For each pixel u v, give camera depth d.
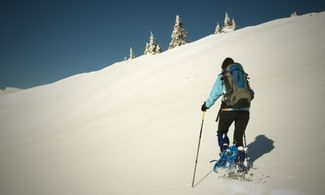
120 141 9.42
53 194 4.87
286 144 5.19
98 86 38.25
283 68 14.84
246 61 20.27
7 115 35.59
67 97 38.62
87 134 13.16
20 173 7.49
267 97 9.60
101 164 6.70
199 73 23.00
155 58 44.59
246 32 39.25
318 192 3.26
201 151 5.98
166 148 6.94
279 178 3.81
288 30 25.70
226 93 4.29
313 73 11.22
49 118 28.62
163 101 17.78
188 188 3.97
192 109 11.88
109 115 19.09
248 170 4.28
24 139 17.95
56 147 11.39
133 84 29.41
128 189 4.36
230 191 3.63
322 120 6.05
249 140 5.93
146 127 10.86
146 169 5.43
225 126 4.38
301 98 8.20
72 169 6.74
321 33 20.38
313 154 4.46
